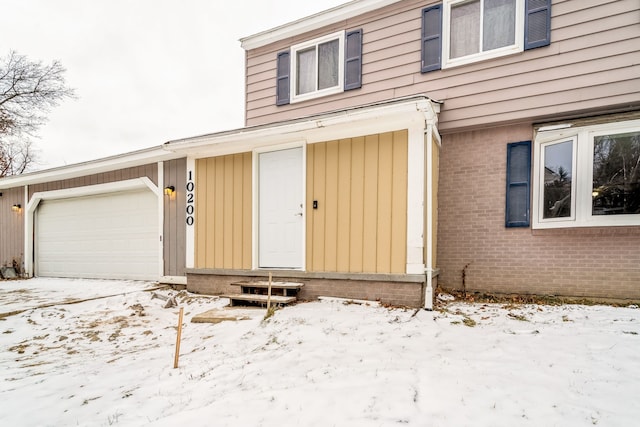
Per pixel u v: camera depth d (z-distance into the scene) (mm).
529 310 4457
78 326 4906
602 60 4758
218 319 4668
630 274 4641
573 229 4965
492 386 2348
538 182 5152
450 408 2084
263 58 8148
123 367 3271
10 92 13133
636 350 2912
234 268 6137
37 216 10516
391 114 4480
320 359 3000
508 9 5465
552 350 2984
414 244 4668
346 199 5199
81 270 9461
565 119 5086
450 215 5797
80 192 9305
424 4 6168
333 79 7289
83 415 2330
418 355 2980
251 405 2250
